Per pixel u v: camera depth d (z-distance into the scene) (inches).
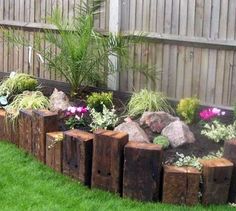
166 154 200.2
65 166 200.2
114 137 185.8
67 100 244.4
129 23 261.4
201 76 246.8
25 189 190.4
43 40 283.0
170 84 255.0
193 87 249.3
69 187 192.4
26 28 296.0
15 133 229.5
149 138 213.6
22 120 223.0
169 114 229.6
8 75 307.6
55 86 283.4
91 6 264.2
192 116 230.2
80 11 267.6
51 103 239.0
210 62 243.9
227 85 241.0
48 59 264.8
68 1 277.3
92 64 255.8
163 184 182.1
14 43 288.5
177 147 205.5
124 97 262.1
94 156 190.5
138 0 258.1
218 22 239.3
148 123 219.1
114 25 262.5
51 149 205.8
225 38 238.4
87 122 223.3
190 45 247.4
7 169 205.3
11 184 193.6
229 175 181.5
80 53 251.0
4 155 218.5
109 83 265.9
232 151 183.6
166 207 179.0
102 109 237.0
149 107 236.2
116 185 187.8
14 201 181.8
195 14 244.5
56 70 266.4
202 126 225.9
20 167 207.5
